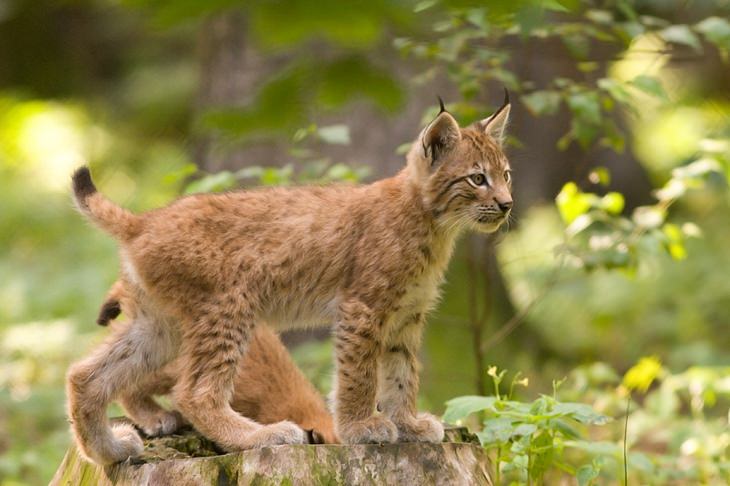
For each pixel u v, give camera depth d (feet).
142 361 28.73
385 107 14.66
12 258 83.46
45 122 90.79
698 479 38.19
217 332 27.91
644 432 44.91
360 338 27.89
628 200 78.28
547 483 35.70
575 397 42.60
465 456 26.94
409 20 13.62
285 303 29.07
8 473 43.42
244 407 30.76
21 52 65.16
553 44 41.98
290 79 14.38
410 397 29.07
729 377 42.45
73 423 27.99
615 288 73.51
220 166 50.75
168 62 82.38
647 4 45.65
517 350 55.93
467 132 30.89
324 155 50.34
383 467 25.62
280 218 28.91
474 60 39.63
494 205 30.30
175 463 25.66
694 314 71.15
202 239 28.22
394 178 30.07
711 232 81.51
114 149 87.86
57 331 58.90
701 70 54.75
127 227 28.91
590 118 37.91
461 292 52.31
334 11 13.38
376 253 28.53
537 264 71.36
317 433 28.45
